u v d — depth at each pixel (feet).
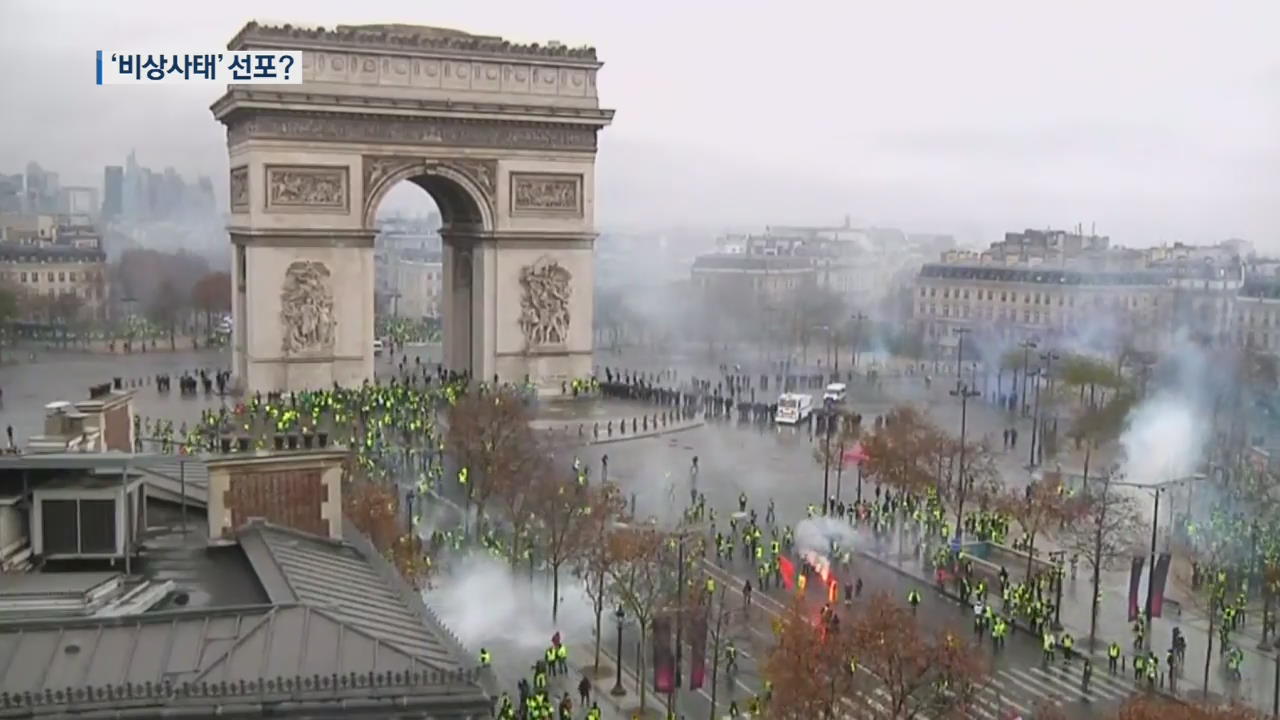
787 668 294.87
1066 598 428.56
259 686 116.47
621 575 374.84
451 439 540.52
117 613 135.95
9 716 111.45
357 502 379.35
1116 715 295.07
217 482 169.78
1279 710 318.45
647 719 315.78
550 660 342.44
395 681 119.03
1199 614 414.00
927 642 325.42
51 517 156.76
